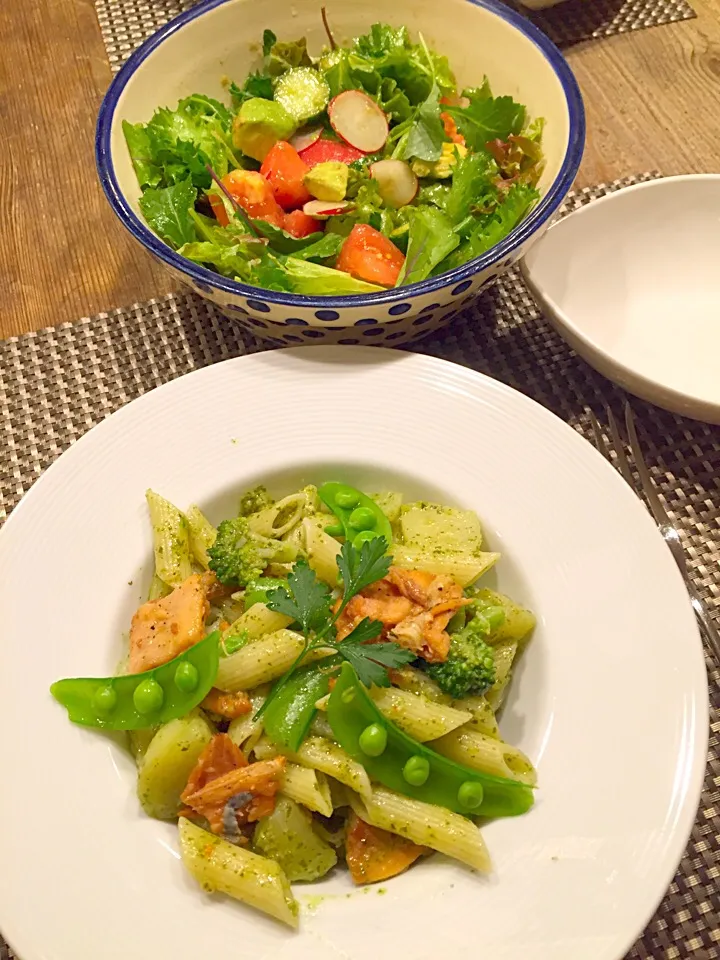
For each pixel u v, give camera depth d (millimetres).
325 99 436
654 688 287
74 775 284
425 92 447
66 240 474
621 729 282
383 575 291
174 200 384
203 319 434
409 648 291
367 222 401
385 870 277
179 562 326
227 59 445
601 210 409
